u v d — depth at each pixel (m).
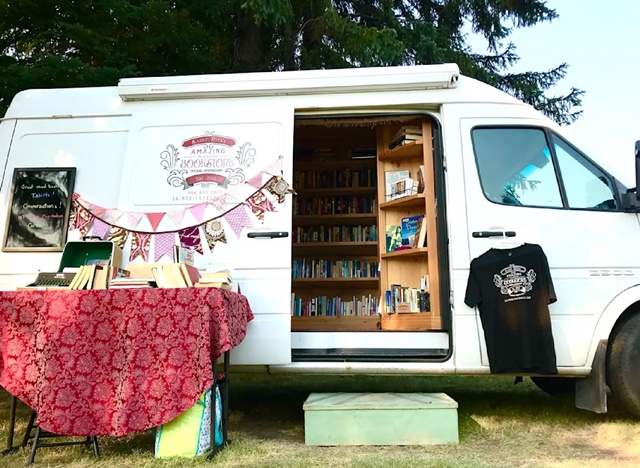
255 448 2.96
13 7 7.82
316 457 2.81
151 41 8.56
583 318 3.43
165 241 3.65
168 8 8.70
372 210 6.21
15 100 3.98
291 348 3.69
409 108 3.86
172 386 2.69
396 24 10.32
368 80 3.79
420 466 2.62
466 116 3.78
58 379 2.65
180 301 2.77
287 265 3.59
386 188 4.75
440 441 3.10
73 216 3.71
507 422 3.60
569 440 3.20
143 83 3.86
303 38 9.54
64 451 2.92
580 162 3.71
